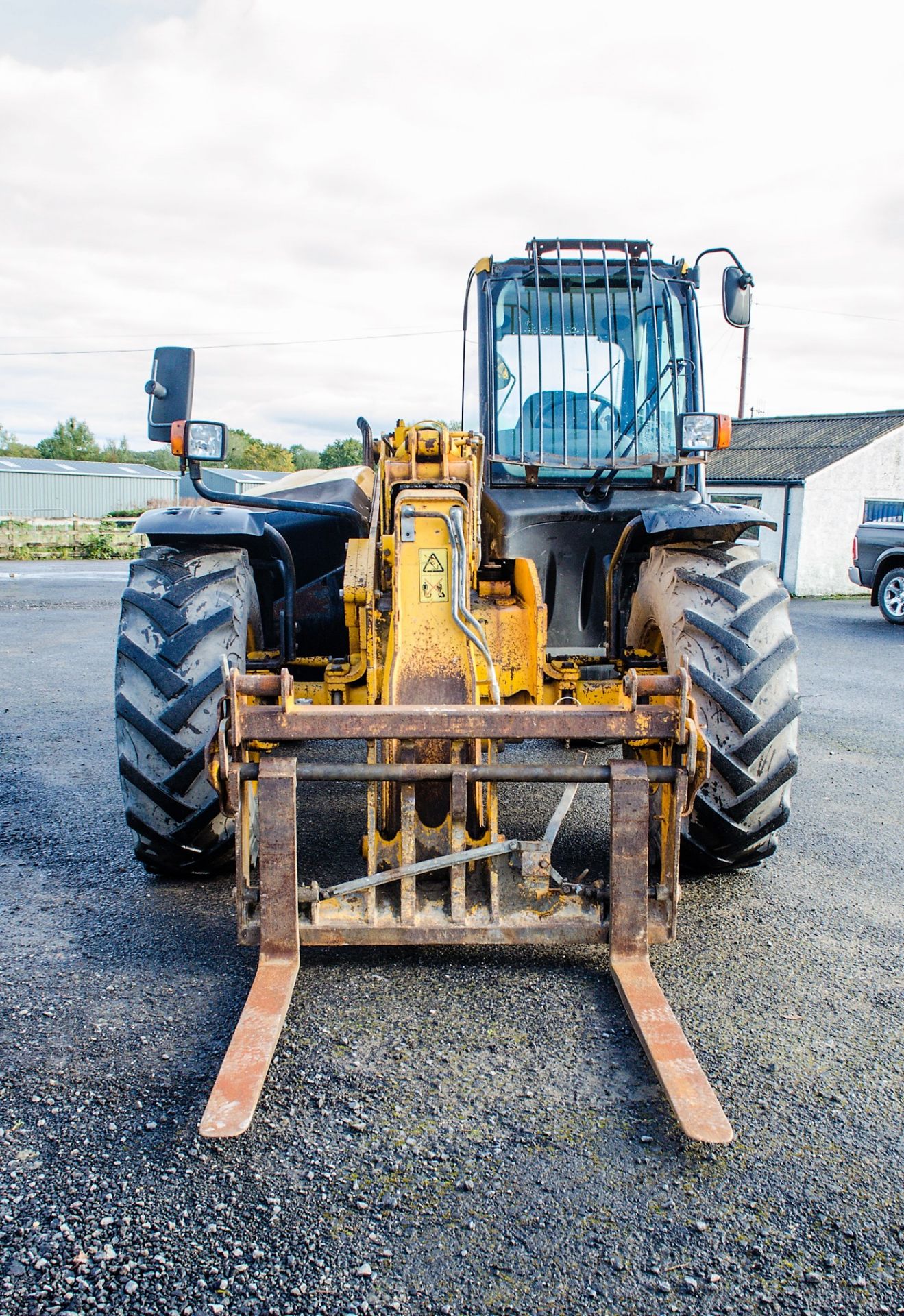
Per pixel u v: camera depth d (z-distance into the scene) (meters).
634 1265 1.81
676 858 2.79
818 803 4.93
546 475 4.43
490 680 3.06
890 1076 2.43
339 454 51.72
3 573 21.84
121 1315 1.69
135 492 51.78
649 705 2.70
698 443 4.16
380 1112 2.24
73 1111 2.23
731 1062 2.49
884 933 3.29
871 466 21.86
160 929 3.23
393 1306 1.71
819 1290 1.76
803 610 16.91
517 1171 2.05
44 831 4.28
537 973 2.89
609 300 4.45
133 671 3.24
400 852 2.80
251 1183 2.00
